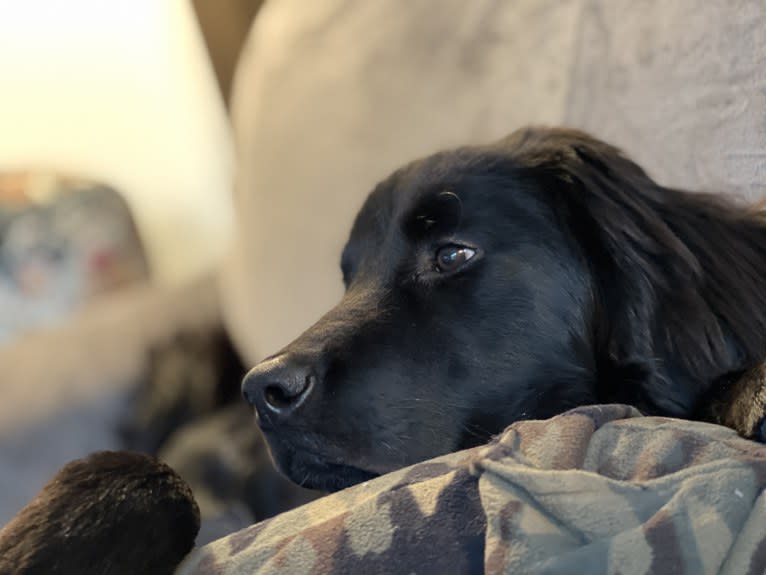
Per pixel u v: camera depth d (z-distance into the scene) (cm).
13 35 390
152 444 257
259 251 240
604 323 128
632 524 71
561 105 172
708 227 129
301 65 238
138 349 267
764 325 121
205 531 171
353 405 116
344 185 217
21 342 270
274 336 237
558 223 131
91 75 398
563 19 176
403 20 215
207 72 386
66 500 96
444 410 121
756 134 131
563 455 79
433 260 131
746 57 133
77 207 349
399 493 79
